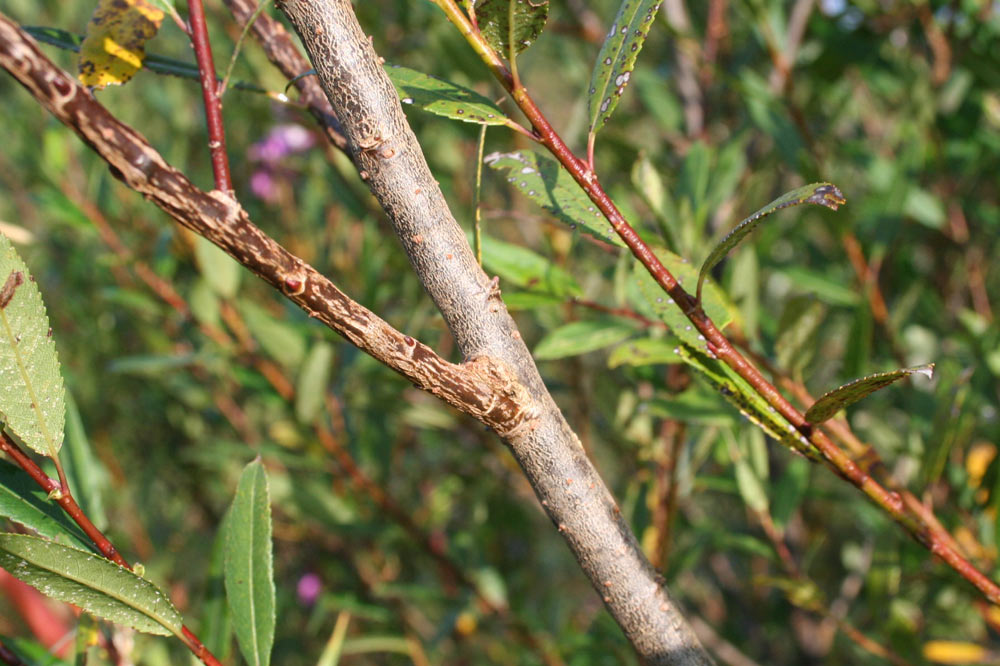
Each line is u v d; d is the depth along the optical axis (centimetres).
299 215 133
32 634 95
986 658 92
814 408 53
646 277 57
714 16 116
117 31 51
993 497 74
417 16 113
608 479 135
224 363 113
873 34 103
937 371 94
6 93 132
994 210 110
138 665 73
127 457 151
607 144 95
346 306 48
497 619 116
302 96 58
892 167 107
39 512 53
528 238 121
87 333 143
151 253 120
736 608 141
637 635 52
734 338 70
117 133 45
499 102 52
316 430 110
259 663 54
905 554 75
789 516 85
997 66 98
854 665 116
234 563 55
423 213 50
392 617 113
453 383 49
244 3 57
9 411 50
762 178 93
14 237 78
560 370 118
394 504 114
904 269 114
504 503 128
